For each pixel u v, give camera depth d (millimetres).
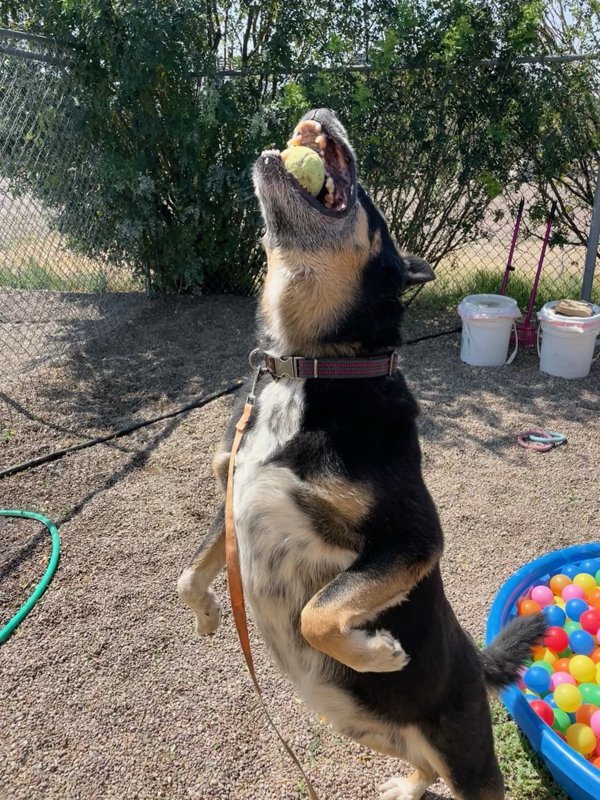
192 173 3160
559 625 1414
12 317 3166
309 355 961
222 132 3145
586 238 3271
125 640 1360
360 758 1147
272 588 909
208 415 2326
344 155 965
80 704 1213
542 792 1098
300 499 848
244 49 3326
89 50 2850
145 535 1683
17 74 2672
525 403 2463
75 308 3309
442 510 1831
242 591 950
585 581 1511
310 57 3168
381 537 827
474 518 1799
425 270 1053
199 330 3125
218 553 1014
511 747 1159
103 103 2943
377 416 859
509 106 3023
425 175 3227
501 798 1006
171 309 3387
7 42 2689
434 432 2250
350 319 937
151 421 2266
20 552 1593
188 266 3295
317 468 836
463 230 3361
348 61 3137
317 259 902
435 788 1121
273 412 903
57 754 1121
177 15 2836
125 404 2414
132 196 3115
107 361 2795
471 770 967
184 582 1012
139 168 3021
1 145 2742
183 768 1110
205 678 1285
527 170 3115
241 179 3078
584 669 1312
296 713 1221
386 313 960
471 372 2736
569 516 1815
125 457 2049
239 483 909
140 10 2742
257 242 3406
